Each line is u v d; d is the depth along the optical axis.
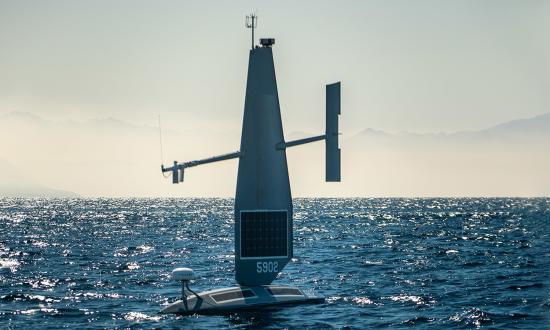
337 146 199.12
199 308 199.75
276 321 191.00
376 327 189.75
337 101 199.00
